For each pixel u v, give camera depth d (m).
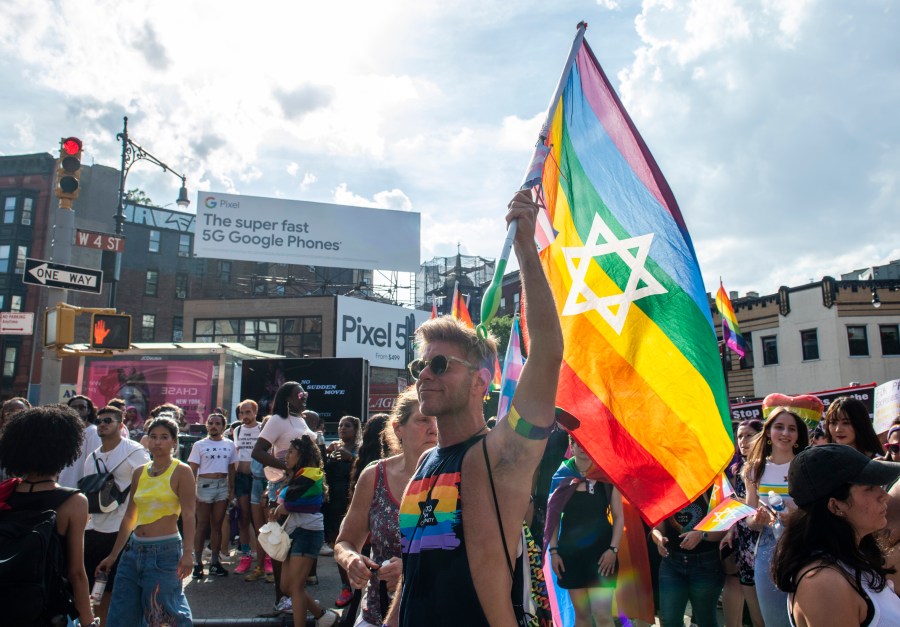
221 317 37.59
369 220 39.03
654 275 3.50
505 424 2.04
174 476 4.96
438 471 2.12
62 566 3.31
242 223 37.00
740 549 5.08
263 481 8.34
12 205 43.00
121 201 19.20
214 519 8.47
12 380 41.62
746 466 5.07
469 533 1.97
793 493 2.55
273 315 37.28
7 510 3.27
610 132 3.73
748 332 40.78
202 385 18.38
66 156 9.75
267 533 5.68
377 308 38.09
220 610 6.79
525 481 1.98
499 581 1.93
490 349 2.29
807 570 2.42
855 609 2.34
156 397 18.33
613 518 5.11
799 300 38.31
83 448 5.94
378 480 3.50
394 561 2.90
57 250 9.62
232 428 10.75
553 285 3.73
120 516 5.59
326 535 7.67
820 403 5.36
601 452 3.40
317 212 38.25
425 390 2.20
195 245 36.22
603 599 5.02
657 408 3.37
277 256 37.41
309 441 6.06
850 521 2.45
